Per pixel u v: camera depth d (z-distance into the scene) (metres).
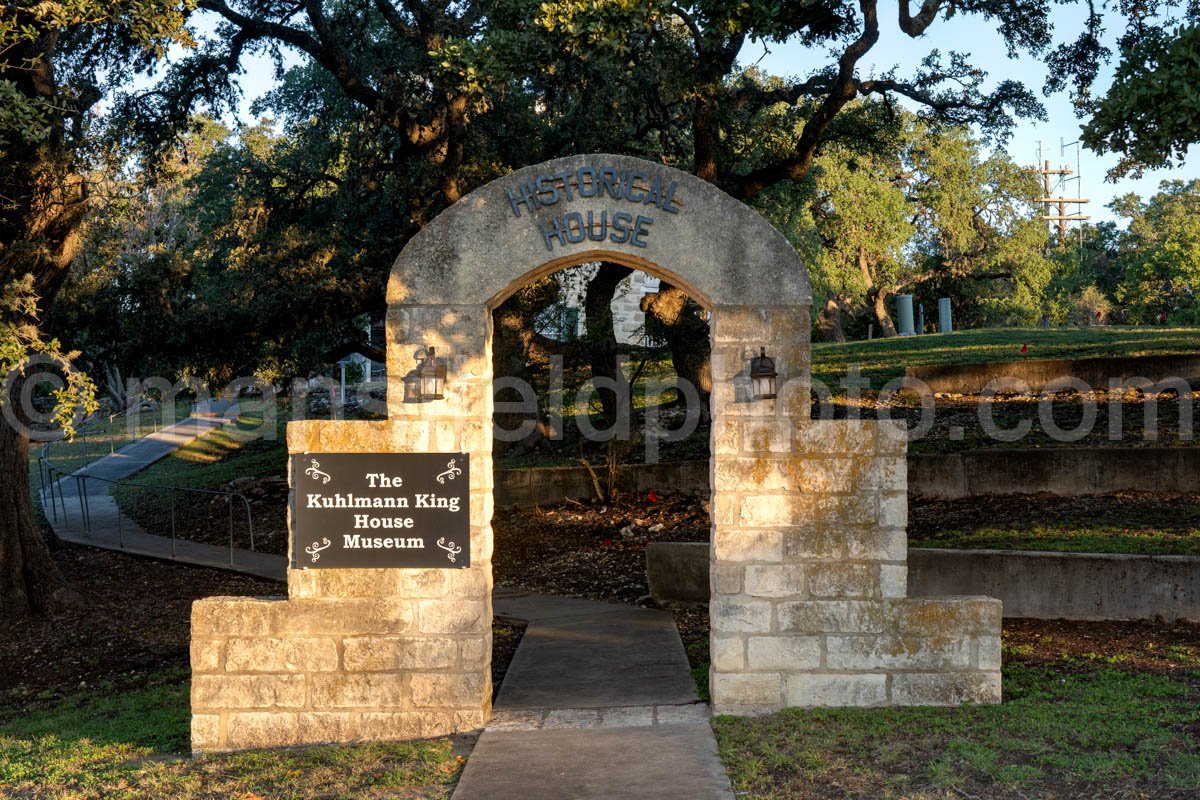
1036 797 6.31
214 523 22.14
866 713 8.34
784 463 8.62
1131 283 58.66
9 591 15.09
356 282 20.16
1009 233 53.72
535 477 19.66
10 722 10.81
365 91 20.11
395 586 8.63
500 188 8.72
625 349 18.86
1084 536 12.56
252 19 19.84
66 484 29.91
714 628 8.69
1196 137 9.84
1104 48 18.42
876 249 48.03
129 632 14.23
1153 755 6.82
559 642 11.48
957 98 20.89
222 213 27.44
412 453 8.66
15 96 12.02
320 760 7.91
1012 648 10.05
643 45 17.53
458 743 8.27
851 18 18.17
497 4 14.84
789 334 8.63
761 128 22.00
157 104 20.31
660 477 18.77
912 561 11.55
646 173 8.67
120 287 19.98
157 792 7.31
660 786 6.89
